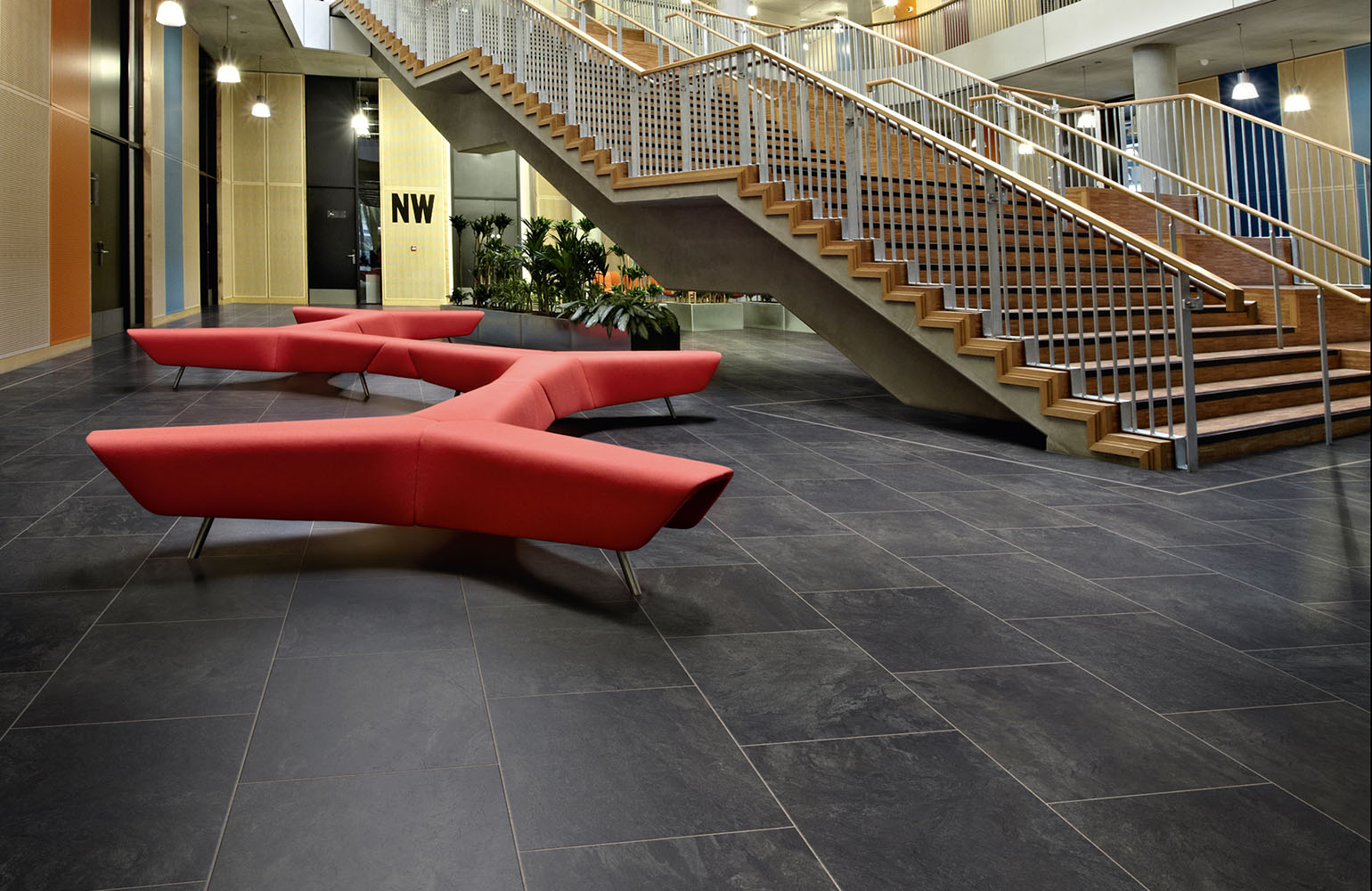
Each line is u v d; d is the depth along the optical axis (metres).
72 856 1.72
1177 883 1.69
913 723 2.31
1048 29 15.70
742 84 7.60
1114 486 4.92
